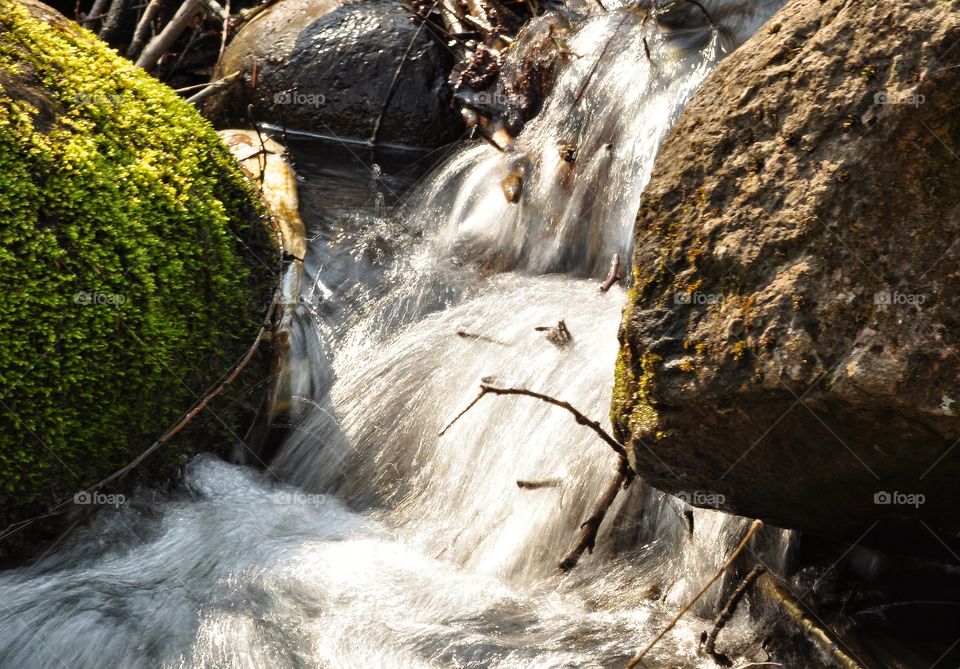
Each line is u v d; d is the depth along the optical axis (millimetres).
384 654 2971
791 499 2643
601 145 5062
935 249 2262
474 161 5609
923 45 2328
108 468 3607
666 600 3207
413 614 3178
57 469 3457
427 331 4449
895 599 2895
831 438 2373
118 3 6789
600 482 3506
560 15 5895
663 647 2949
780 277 2408
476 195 5371
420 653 2969
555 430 3705
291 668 2939
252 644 3041
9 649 3061
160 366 3707
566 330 4074
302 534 3676
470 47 6328
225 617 3168
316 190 5664
